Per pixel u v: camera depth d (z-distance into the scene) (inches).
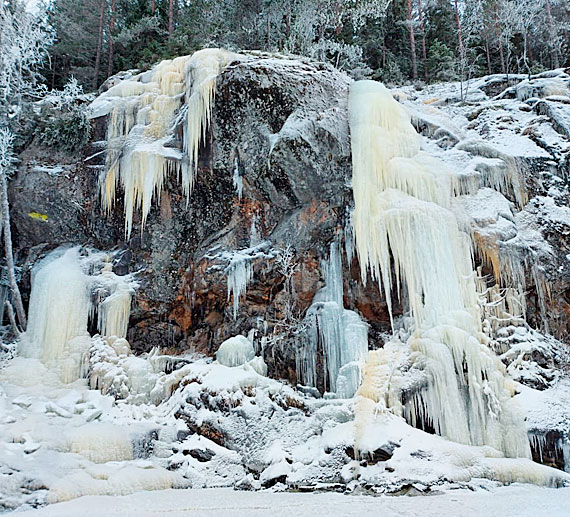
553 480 290.7
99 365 410.6
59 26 874.1
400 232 399.9
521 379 362.3
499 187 467.2
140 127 512.4
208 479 314.5
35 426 325.4
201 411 356.5
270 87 462.3
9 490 251.1
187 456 329.1
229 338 440.5
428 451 301.3
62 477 275.4
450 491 274.1
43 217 518.6
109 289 458.9
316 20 740.7
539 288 419.2
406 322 394.3
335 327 407.8
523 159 483.5
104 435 319.9
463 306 385.7
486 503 242.2
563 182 480.7
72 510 234.2
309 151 442.0
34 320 444.5
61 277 452.1
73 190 518.3
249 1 805.9
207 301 464.8
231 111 469.7
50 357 423.2
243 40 773.9
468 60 883.4
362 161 433.4
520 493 268.5
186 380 385.4
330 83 479.2
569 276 429.1
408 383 350.6
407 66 931.3
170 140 494.9
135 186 477.4
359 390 358.3
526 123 553.6
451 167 473.1
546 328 412.2
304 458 317.7
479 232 418.3
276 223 468.8
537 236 442.3
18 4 541.6
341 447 315.9
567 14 944.3
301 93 465.1
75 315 441.4
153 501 256.7
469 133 556.7
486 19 895.7
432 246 395.2
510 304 405.7
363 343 398.3
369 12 765.3
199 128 474.6
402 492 275.4
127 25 880.3
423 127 537.3
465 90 715.4
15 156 537.6
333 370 400.2
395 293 411.2
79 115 524.7
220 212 476.1
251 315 448.8
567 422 332.8
